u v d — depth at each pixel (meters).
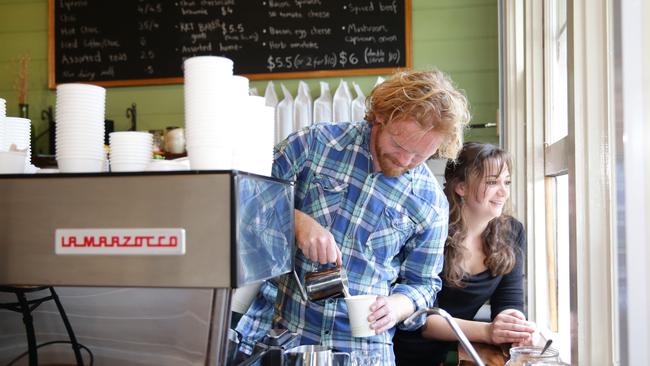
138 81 3.35
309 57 3.23
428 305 1.62
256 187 0.86
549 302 2.23
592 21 1.16
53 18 3.42
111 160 0.93
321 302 1.56
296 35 3.25
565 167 1.71
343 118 3.04
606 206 1.16
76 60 3.40
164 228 0.79
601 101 1.16
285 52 3.25
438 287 1.68
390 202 1.58
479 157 1.96
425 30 3.16
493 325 1.86
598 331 1.17
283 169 1.61
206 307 0.80
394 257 1.68
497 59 3.10
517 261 2.12
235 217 0.78
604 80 1.16
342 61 3.21
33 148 3.31
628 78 0.98
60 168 0.92
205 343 0.80
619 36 0.99
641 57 0.98
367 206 1.58
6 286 0.86
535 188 2.19
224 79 0.86
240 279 0.79
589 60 1.17
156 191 0.79
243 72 3.28
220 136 0.85
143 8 3.38
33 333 0.87
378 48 3.19
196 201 0.78
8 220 0.83
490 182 1.96
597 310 1.18
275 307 1.65
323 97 3.09
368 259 1.58
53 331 0.87
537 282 2.23
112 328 0.84
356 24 3.21
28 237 0.82
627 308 0.99
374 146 1.55
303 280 1.58
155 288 0.81
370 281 1.58
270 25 3.27
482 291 2.06
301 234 1.45
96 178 0.81
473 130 3.09
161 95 3.36
